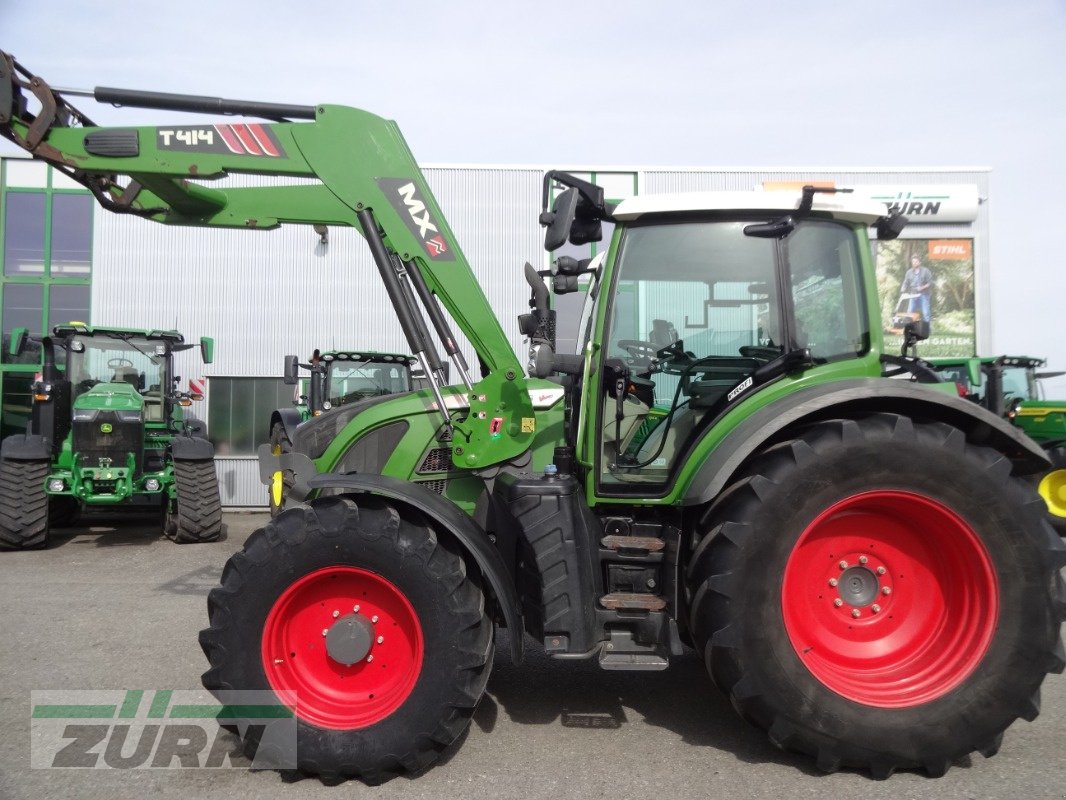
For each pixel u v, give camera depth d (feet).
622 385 9.98
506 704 10.44
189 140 10.28
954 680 8.13
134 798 7.72
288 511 8.47
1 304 38.73
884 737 7.94
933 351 40.40
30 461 24.14
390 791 7.87
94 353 27.61
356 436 10.74
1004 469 8.28
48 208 38.83
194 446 25.76
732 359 9.84
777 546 8.15
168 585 18.79
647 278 9.89
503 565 9.09
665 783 8.00
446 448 10.68
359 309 39.09
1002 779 8.08
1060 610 8.10
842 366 9.66
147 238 38.42
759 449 8.87
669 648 8.62
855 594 8.84
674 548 9.07
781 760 8.57
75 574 20.30
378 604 8.56
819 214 9.71
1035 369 33.73
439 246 10.28
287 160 10.28
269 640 8.29
